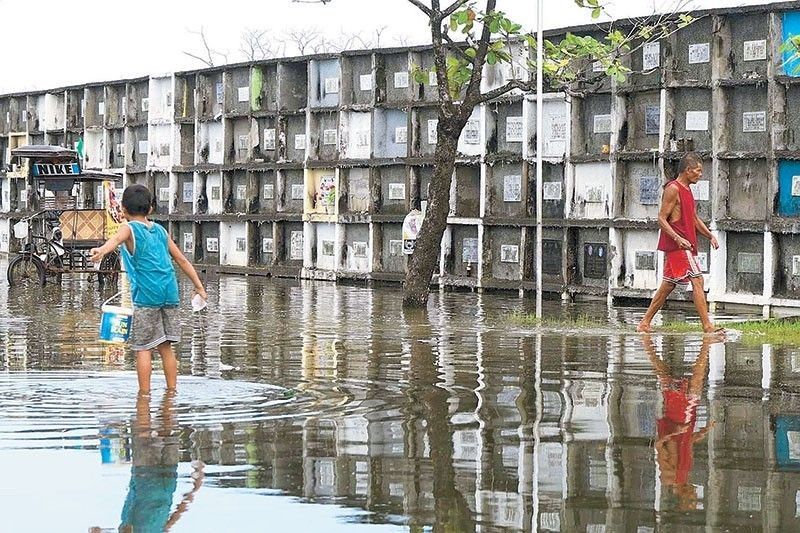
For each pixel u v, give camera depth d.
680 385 9.70
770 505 5.68
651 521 5.41
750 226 21.17
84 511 5.61
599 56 18.52
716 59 21.62
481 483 6.13
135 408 8.56
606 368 10.85
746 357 11.69
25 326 15.32
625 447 7.04
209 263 32.81
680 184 14.56
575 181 24.05
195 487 6.07
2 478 6.26
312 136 29.56
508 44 20.78
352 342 13.46
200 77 32.62
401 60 27.69
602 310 20.42
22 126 38.75
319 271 29.33
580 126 24.05
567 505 5.68
